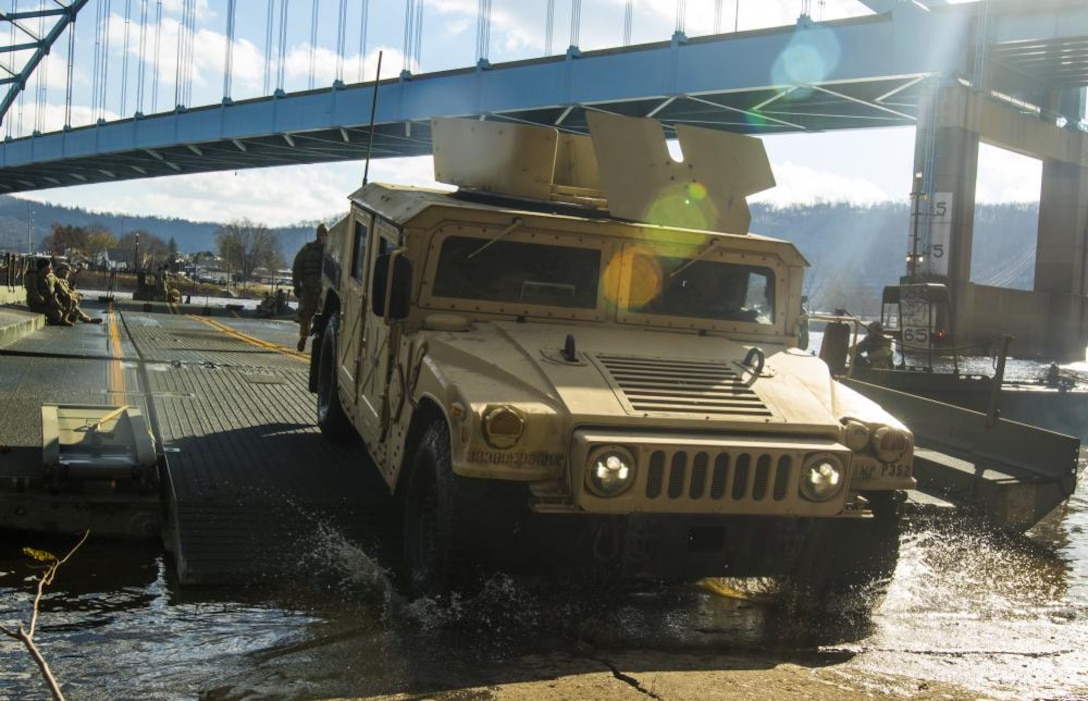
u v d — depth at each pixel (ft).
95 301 121.08
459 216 18.22
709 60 137.08
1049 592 19.57
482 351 16.58
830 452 15.34
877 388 32.17
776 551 15.90
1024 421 44.21
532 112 159.12
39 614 15.47
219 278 365.40
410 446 17.60
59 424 22.33
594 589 16.25
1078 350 180.24
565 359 16.47
